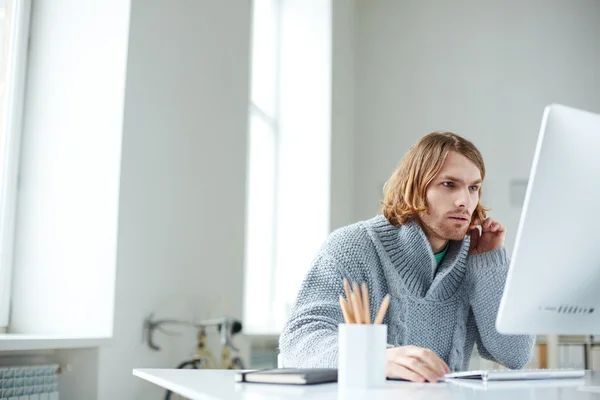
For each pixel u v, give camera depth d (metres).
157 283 2.63
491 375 1.17
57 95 2.48
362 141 5.41
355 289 1.09
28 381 1.97
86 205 2.40
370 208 5.32
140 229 2.51
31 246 2.42
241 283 3.33
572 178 1.03
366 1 5.59
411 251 1.58
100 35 2.48
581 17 5.21
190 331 2.87
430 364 1.14
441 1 5.46
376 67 5.49
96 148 2.42
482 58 5.32
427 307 1.62
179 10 2.81
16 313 2.39
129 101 2.45
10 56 2.43
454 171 1.55
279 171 4.83
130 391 2.45
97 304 2.35
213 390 1.02
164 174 2.68
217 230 3.11
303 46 4.91
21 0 2.46
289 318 1.45
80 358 2.28
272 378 1.11
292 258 4.73
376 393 0.99
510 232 5.07
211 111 3.08
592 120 1.04
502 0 5.35
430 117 5.35
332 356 1.23
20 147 2.46
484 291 1.59
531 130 5.17
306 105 4.86
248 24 3.49
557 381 1.21
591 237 1.06
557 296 1.08
